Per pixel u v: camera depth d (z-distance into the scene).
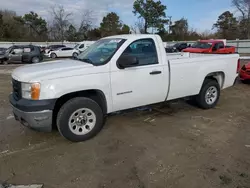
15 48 18.34
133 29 51.66
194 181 2.83
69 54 28.05
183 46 28.39
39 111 3.38
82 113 3.83
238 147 3.69
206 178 2.89
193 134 4.17
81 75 3.63
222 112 5.41
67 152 3.56
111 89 3.95
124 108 4.25
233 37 50.47
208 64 5.24
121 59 3.92
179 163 3.23
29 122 3.45
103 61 3.91
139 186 2.75
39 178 2.91
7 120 4.89
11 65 17.72
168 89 4.64
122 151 3.58
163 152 3.53
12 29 51.50
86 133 3.89
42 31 56.94
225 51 17.62
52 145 3.79
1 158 3.38
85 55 4.45
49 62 4.38
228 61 5.66
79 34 51.06
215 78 5.70
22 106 3.39
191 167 3.12
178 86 4.78
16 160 3.33
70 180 2.88
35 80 3.35
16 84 3.66
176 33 53.25
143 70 4.22
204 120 4.87
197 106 5.72
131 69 4.09
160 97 4.61
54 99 3.44
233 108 5.74
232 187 2.72
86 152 3.55
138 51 4.21
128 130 4.36
